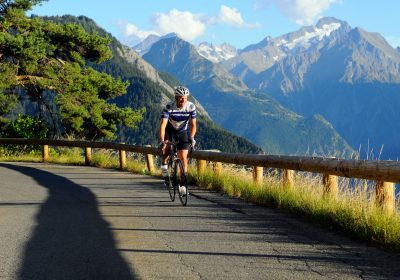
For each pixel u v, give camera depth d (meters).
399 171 6.68
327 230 7.23
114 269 5.01
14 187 12.91
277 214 8.71
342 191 8.61
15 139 26.59
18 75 33.59
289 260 5.46
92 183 14.06
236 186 11.70
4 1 33.84
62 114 33.56
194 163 15.34
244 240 6.47
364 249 6.01
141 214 8.54
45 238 6.46
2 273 4.86
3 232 6.86
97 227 7.26
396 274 4.93
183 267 5.12
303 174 10.33
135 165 19.11
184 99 9.55
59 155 28.91
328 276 4.85
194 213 8.72
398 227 6.30
